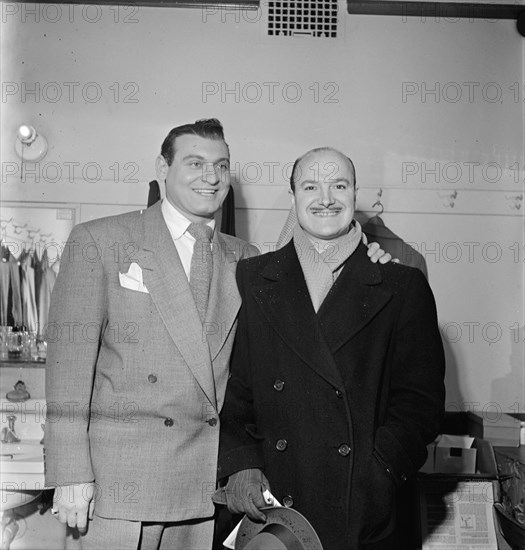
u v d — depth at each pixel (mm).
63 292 1702
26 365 2496
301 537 1548
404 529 2383
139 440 1682
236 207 2680
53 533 2420
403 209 2717
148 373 1690
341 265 1700
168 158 1806
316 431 1586
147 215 1825
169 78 2668
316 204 1643
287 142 2689
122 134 2658
